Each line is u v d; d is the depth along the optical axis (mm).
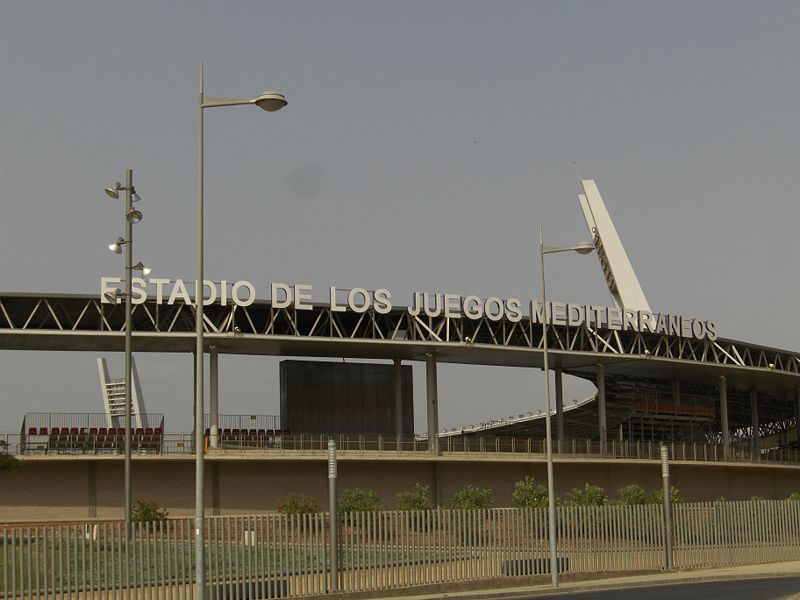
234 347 69125
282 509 60250
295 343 67688
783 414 109250
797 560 49062
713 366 82938
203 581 27281
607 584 38656
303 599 32562
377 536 35156
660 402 91562
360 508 61312
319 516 33906
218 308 67750
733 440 105688
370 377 75625
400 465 70875
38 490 62312
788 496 90500
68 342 65562
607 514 42438
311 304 67438
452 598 34062
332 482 34219
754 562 47219
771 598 31859
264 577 32094
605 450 76250
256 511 66250
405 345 69750
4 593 27516
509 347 72375
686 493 81938
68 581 27953
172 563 30953
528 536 39406
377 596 34250
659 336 80938
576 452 76312
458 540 37344
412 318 71125
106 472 63781
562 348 76438
